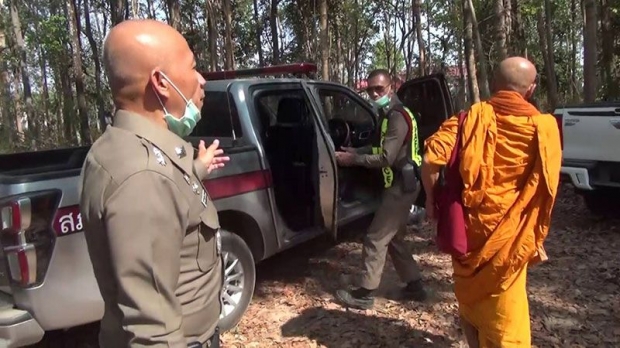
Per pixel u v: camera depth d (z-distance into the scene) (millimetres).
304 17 24438
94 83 28562
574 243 5711
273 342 3891
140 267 1357
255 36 28781
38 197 2898
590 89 11344
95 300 3094
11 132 18422
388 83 4055
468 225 2816
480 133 2738
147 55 1521
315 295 4699
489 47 16281
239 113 4527
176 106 1595
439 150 2822
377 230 4086
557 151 2715
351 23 28000
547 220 2787
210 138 4754
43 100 29438
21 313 2893
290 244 4645
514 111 2727
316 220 4816
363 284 4145
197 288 1583
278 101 5082
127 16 18156
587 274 4867
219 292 1714
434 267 5203
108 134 1504
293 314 4344
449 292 4625
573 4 26062
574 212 6855
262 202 4391
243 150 4320
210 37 17922
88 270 3080
